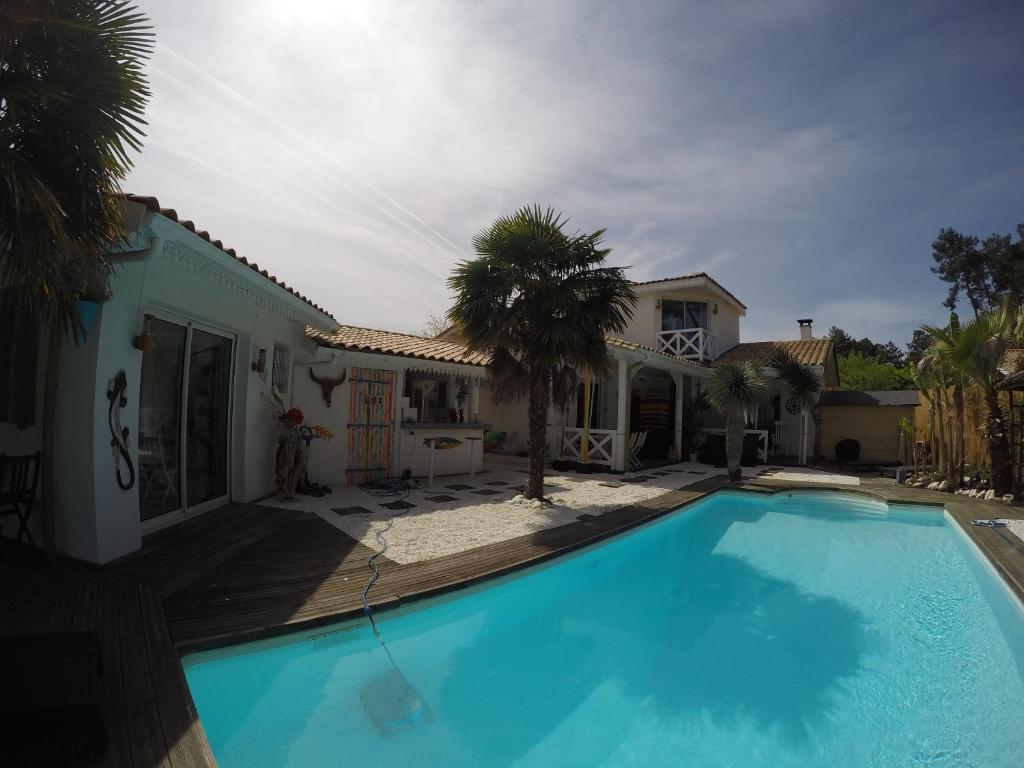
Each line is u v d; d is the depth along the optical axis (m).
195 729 2.42
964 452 12.05
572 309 8.39
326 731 3.12
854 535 8.69
